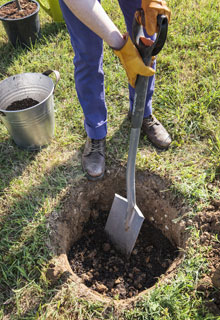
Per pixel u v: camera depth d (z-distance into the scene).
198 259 1.59
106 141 2.18
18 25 2.98
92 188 2.04
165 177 1.96
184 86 2.53
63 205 1.91
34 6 3.18
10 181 2.05
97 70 1.67
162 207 1.95
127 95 2.51
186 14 3.15
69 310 1.51
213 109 2.35
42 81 2.17
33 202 1.92
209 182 1.92
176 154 2.10
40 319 1.50
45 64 2.88
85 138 2.24
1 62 3.03
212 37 2.94
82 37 1.47
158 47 1.16
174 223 1.86
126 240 1.89
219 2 3.29
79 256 1.99
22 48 3.16
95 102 1.83
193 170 1.99
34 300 1.56
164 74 2.65
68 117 2.39
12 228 1.81
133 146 1.47
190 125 2.22
